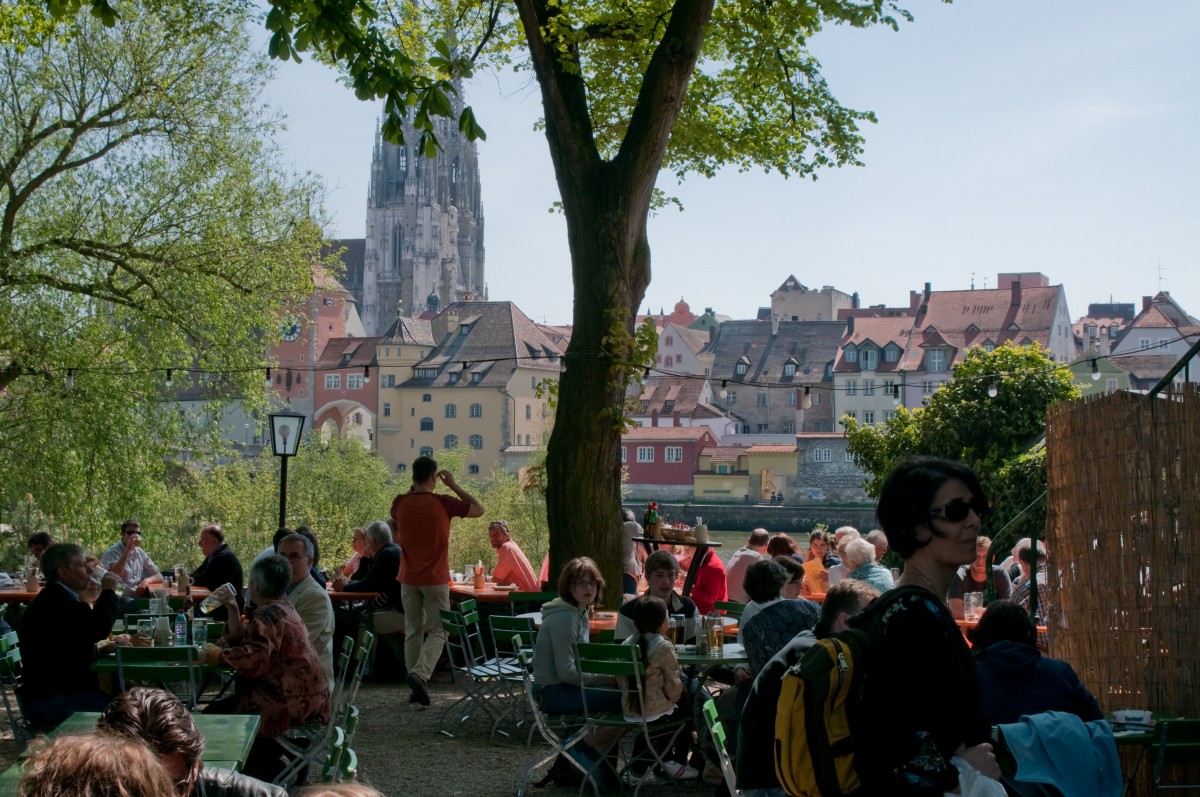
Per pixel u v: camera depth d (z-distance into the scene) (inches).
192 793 188.9
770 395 4717.0
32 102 924.0
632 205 564.1
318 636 380.2
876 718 121.0
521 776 373.7
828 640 124.6
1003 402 1505.9
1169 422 269.7
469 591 570.6
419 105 399.9
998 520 1350.9
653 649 339.0
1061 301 4328.3
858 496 3735.2
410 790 355.9
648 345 561.0
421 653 499.8
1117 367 3390.7
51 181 960.3
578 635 356.8
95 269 968.3
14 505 1010.1
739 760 146.9
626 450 4050.2
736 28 655.1
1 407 983.0
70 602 346.9
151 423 1009.5
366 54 391.5
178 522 1507.1
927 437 1540.4
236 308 995.3
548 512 567.5
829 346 4753.9
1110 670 276.7
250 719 248.4
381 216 6840.6
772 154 747.4
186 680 322.0
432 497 505.4
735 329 4940.9
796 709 122.2
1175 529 268.1
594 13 668.1
